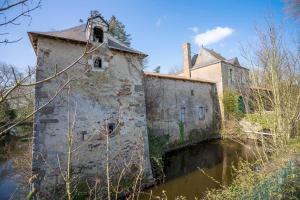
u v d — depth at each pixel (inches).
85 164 292.7
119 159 323.0
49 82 282.2
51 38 294.2
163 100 563.5
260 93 266.2
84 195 277.0
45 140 270.2
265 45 247.8
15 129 606.5
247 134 492.4
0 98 58.0
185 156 506.6
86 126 301.4
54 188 265.7
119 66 346.9
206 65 796.0
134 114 352.8
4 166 458.0
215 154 504.4
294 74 249.4
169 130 565.9
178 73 1011.9
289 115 248.1
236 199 166.2
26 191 312.3
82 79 307.1
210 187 320.8
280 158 222.1
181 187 329.7
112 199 285.7
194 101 662.5
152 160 394.3
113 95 333.7
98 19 331.9
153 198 294.7
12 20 59.2
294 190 171.8
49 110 276.7
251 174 212.4
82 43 316.2
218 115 737.6
